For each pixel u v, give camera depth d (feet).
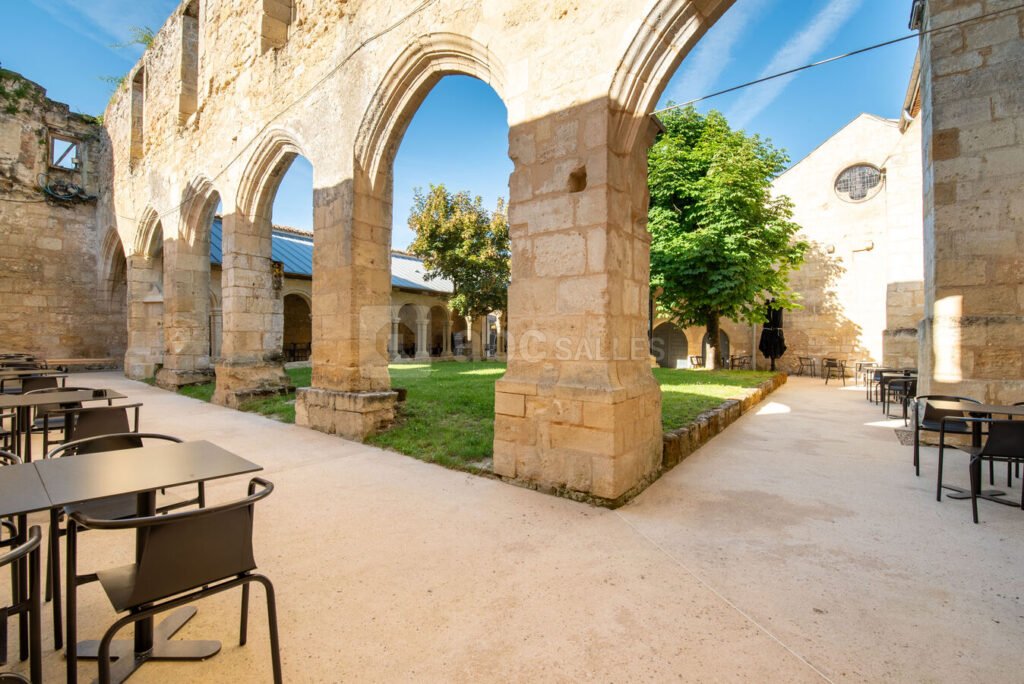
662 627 6.88
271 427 21.63
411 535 10.02
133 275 44.83
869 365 47.78
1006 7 17.13
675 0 11.57
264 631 6.75
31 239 50.26
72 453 10.27
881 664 6.09
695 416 20.10
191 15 36.96
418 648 6.41
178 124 36.11
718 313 46.91
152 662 6.09
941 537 9.96
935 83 18.08
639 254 14.17
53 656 6.27
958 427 16.01
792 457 16.66
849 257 54.03
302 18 24.03
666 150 47.42
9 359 34.76
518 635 6.70
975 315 17.43
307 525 10.52
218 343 52.34
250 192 28.96
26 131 50.08
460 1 16.39
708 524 10.65
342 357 20.70
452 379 36.32
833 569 8.61
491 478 14.06
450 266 63.62
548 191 13.47
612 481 11.59
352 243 20.44
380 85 19.54
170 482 5.84
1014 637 6.64
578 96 12.91
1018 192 16.89
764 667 6.03
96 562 8.79
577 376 12.57
